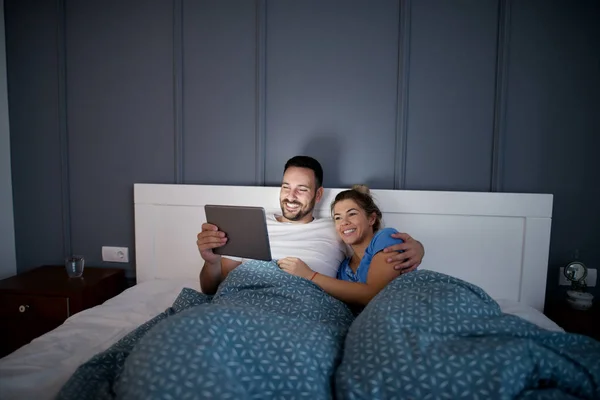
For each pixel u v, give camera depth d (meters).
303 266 1.32
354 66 1.78
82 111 2.00
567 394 0.69
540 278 1.63
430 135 1.76
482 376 0.68
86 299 1.67
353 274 1.42
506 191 1.73
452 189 1.77
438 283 0.97
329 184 1.84
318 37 1.79
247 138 1.88
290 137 1.85
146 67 1.92
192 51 1.88
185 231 1.87
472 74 1.71
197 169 1.93
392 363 0.72
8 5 2.00
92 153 2.01
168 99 1.92
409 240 1.24
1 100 2.02
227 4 1.84
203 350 0.69
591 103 1.65
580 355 0.77
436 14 1.71
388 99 1.77
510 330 0.82
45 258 2.11
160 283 1.69
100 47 1.95
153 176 1.97
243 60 1.85
